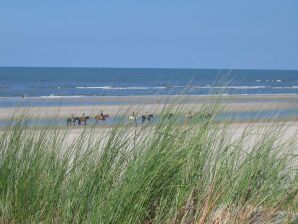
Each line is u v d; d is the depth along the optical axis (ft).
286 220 26.50
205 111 27.32
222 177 25.53
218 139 27.71
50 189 24.29
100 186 23.44
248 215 25.11
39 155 25.59
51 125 29.73
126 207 23.02
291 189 27.63
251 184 26.27
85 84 458.50
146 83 477.36
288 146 30.60
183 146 25.08
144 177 23.54
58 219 23.93
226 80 29.43
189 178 25.00
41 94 275.59
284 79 633.20
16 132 26.68
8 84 434.30
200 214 24.47
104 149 24.71
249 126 31.60
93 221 22.68
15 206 24.08
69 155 26.18
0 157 25.71
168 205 24.53
